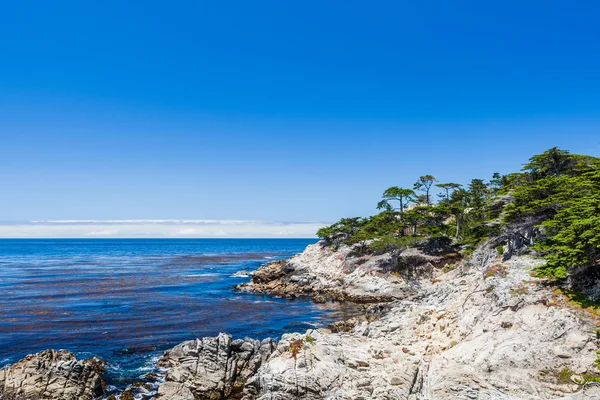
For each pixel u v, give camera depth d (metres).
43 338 43.00
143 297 68.88
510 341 27.77
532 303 29.70
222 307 60.97
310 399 26.45
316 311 58.59
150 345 40.81
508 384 24.09
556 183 43.09
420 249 73.62
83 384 29.22
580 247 29.25
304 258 99.06
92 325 48.59
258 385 28.86
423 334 34.50
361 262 78.12
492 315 30.98
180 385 30.06
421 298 48.69
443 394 23.89
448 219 94.12
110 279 93.69
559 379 23.95
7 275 100.88
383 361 29.55
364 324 41.16
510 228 46.56
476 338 30.02
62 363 29.38
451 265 67.19
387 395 24.41
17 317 52.53
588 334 25.80
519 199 46.06
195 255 197.38
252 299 69.00
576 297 29.16
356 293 68.06
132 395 29.55
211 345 32.56
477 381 24.55
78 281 89.44
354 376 27.31
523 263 38.59
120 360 36.59
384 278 68.94
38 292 73.12
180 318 52.84
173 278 97.06
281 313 57.09
